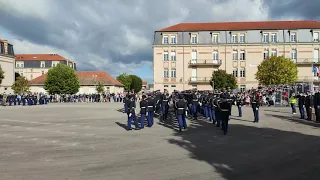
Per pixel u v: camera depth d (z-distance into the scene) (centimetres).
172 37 6588
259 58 6388
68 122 2016
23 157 953
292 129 1578
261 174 748
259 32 6425
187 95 2323
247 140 1251
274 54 6359
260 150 1039
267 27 6494
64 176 737
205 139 1291
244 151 1026
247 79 6406
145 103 1691
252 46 6397
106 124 1886
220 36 6481
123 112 2944
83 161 895
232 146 1120
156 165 842
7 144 1189
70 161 895
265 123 1864
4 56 7406
